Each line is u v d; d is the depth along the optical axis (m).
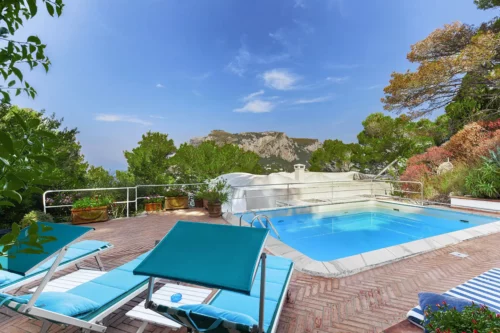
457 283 3.84
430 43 13.95
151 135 22.31
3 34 0.98
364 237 7.77
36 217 6.09
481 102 14.46
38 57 1.07
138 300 3.34
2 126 4.26
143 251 5.21
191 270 1.90
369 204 11.45
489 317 1.85
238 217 8.21
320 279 4.04
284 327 2.82
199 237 2.21
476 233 6.34
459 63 12.11
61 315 2.17
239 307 2.50
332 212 10.48
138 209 9.52
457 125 15.02
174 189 9.69
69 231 2.53
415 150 18.88
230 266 1.89
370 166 23.03
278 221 9.21
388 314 3.05
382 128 21.80
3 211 7.02
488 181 9.61
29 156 0.79
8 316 2.99
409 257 4.98
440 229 8.45
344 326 2.83
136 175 11.66
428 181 12.00
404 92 14.34
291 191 12.65
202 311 1.95
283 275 3.17
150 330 2.76
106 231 6.67
